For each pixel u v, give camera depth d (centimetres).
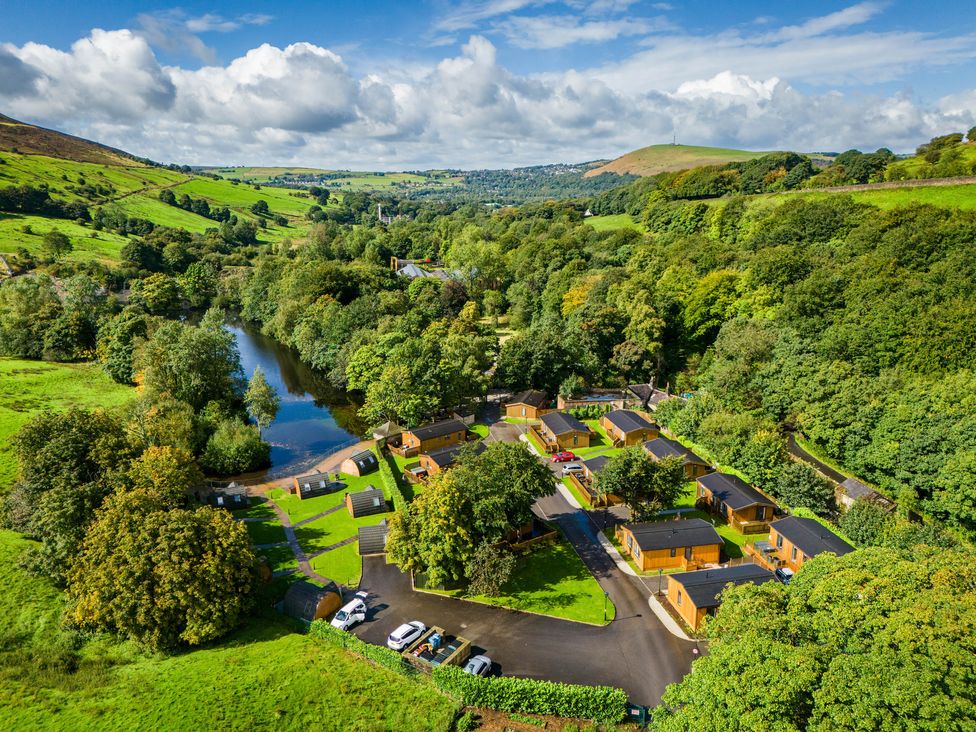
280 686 4153
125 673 4362
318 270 16100
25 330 11881
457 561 5372
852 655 2986
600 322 11400
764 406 8600
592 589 5453
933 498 6262
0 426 8131
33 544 5678
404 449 8631
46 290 13288
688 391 10600
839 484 7044
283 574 5719
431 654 4444
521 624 4953
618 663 4484
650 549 5694
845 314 8906
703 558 5850
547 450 8688
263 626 4978
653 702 4100
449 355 10444
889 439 6775
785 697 2906
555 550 6131
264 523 6800
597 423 9981
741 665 3153
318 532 6588
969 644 2752
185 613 4606
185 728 3753
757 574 5194
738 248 13400
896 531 5428
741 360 9156
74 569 4956
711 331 11394
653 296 11850
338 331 13275
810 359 8225
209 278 19500
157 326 11950
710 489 7050
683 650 4628
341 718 3891
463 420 9894
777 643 3161
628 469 6244
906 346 7769
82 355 12156
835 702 2836
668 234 16700
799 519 6125
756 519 6706
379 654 4419
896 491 6662
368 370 10612
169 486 5725
